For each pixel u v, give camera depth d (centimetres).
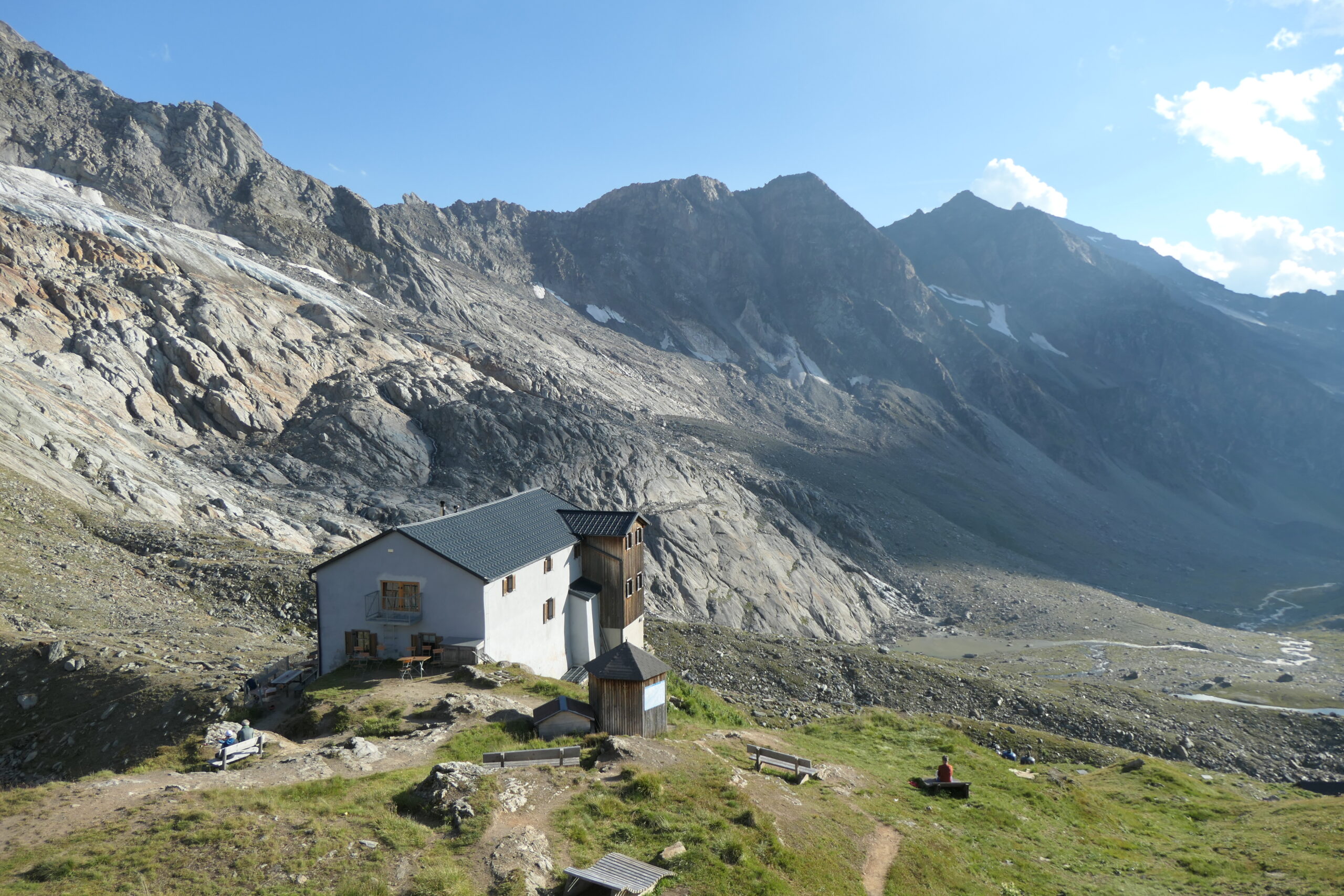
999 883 2295
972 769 3550
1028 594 14262
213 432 9906
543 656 4234
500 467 11238
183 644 4069
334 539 7788
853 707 6906
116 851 1627
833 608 11962
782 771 2786
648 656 2909
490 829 1817
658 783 2123
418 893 1522
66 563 4934
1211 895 2441
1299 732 7794
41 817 1852
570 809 1962
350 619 3816
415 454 10888
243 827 1748
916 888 2064
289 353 11775
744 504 13838
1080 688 8581
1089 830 3042
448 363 14288
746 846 1911
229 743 2577
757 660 7500
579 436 12600
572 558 4641
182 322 11000
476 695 3123
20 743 3155
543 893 1591
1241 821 3375
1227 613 15488
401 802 1977
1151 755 6981
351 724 2900
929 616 13050
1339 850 2742
